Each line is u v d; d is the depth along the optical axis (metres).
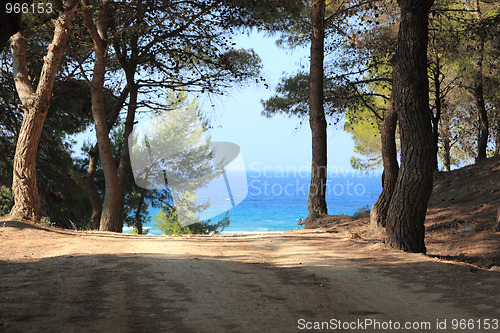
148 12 18.34
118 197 19.44
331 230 15.02
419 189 9.83
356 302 5.26
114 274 6.53
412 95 9.91
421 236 9.94
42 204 26.34
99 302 5.01
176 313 4.69
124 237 12.55
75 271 6.68
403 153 10.08
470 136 32.50
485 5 23.78
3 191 28.39
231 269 7.21
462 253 9.89
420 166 9.84
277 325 4.36
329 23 18.77
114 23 20.36
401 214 9.95
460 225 12.19
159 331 4.09
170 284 5.99
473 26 20.38
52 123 24.66
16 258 7.76
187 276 6.53
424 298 5.38
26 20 17.81
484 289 5.67
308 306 5.08
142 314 4.61
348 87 23.56
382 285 6.12
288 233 14.84
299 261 8.20
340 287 6.03
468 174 17.06
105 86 24.47
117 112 23.69
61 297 5.15
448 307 4.96
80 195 27.44
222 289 5.82
